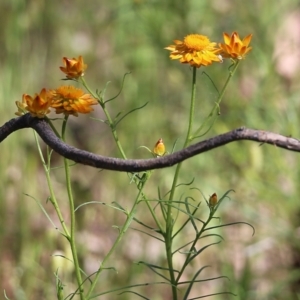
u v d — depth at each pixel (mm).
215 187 1186
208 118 817
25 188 1197
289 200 1160
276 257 1185
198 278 1172
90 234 1188
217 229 1177
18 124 774
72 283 1054
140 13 1277
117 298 1125
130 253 1192
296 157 1211
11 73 1228
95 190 1271
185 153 728
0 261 1144
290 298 1133
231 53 799
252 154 1179
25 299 1057
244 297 1074
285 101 1253
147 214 1231
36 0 1313
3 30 1302
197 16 1294
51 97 770
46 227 1188
